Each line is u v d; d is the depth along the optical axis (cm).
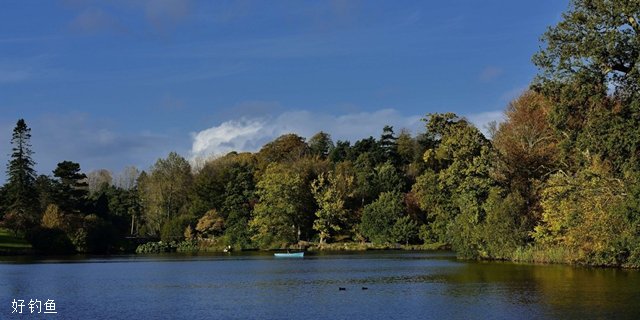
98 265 7075
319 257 8394
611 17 4038
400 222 10556
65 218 10319
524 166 6744
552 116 4456
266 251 10688
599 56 4031
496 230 6275
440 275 4959
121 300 3666
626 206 4481
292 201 10894
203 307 3334
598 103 4275
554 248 5734
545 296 3397
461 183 7356
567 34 4228
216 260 8038
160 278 5175
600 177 4809
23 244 9856
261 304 3422
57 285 4588
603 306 2997
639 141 3988
